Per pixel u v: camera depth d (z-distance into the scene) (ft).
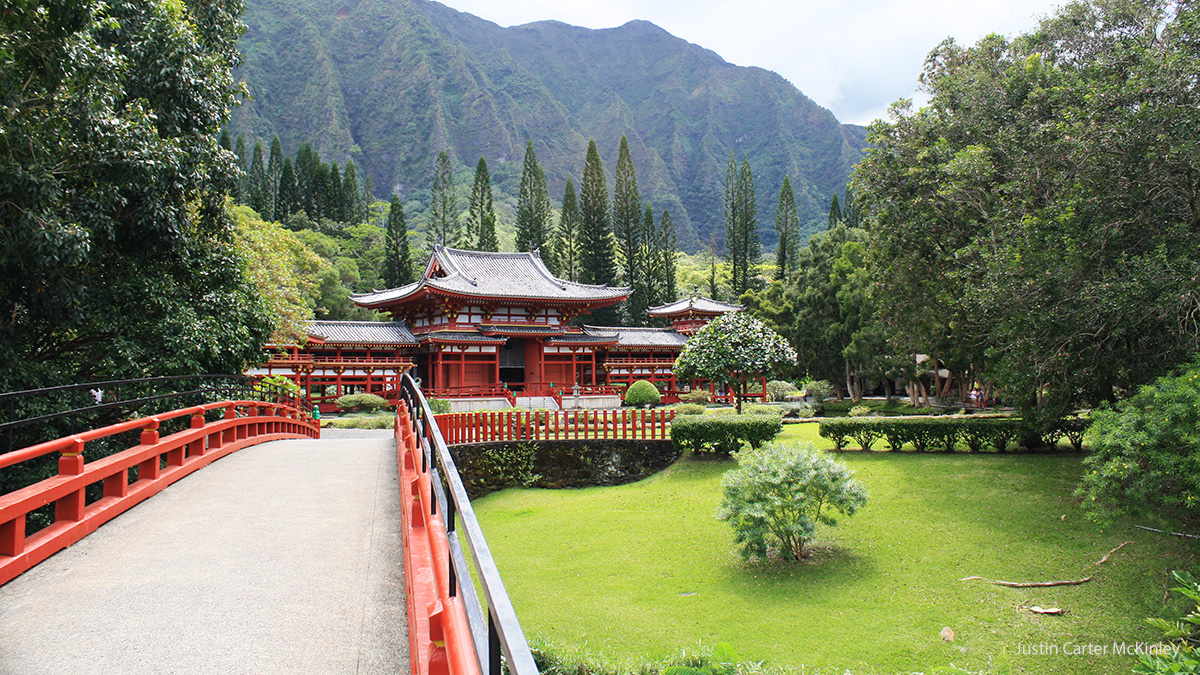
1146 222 40.70
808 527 39.29
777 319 175.22
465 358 128.98
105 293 39.42
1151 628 30.37
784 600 36.14
